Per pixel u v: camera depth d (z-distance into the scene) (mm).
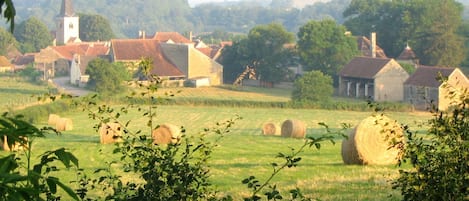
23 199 11758
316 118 169750
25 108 151000
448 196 21469
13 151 13359
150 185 20281
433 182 21656
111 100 172500
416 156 22250
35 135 12836
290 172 67562
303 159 79938
